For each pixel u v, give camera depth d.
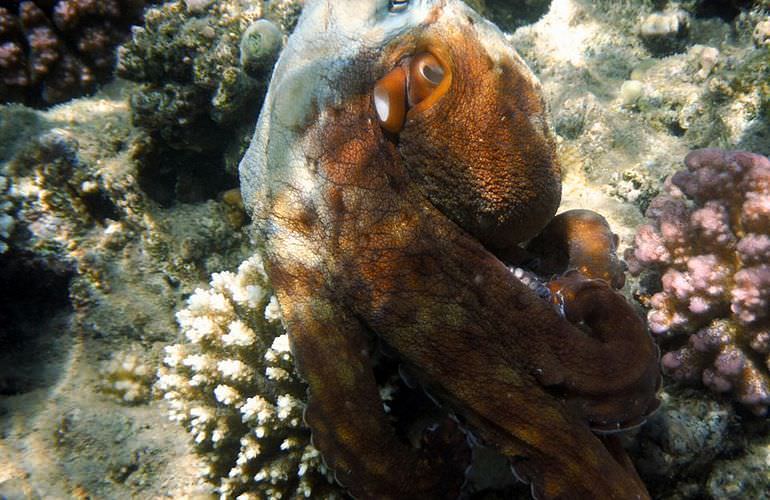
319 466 0.45
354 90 0.41
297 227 0.41
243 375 0.48
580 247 0.45
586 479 0.38
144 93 0.60
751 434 0.48
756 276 0.46
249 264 0.53
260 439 0.48
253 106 0.61
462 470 0.40
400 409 0.45
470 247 0.40
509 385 0.39
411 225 0.40
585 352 0.39
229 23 0.60
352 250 0.40
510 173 0.40
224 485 0.48
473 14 0.41
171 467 0.51
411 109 0.40
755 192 0.49
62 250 0.57
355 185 0.40
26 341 0.58
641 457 0.45
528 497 0.44
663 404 0.47
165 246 0.61
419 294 0.39
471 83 0.39
